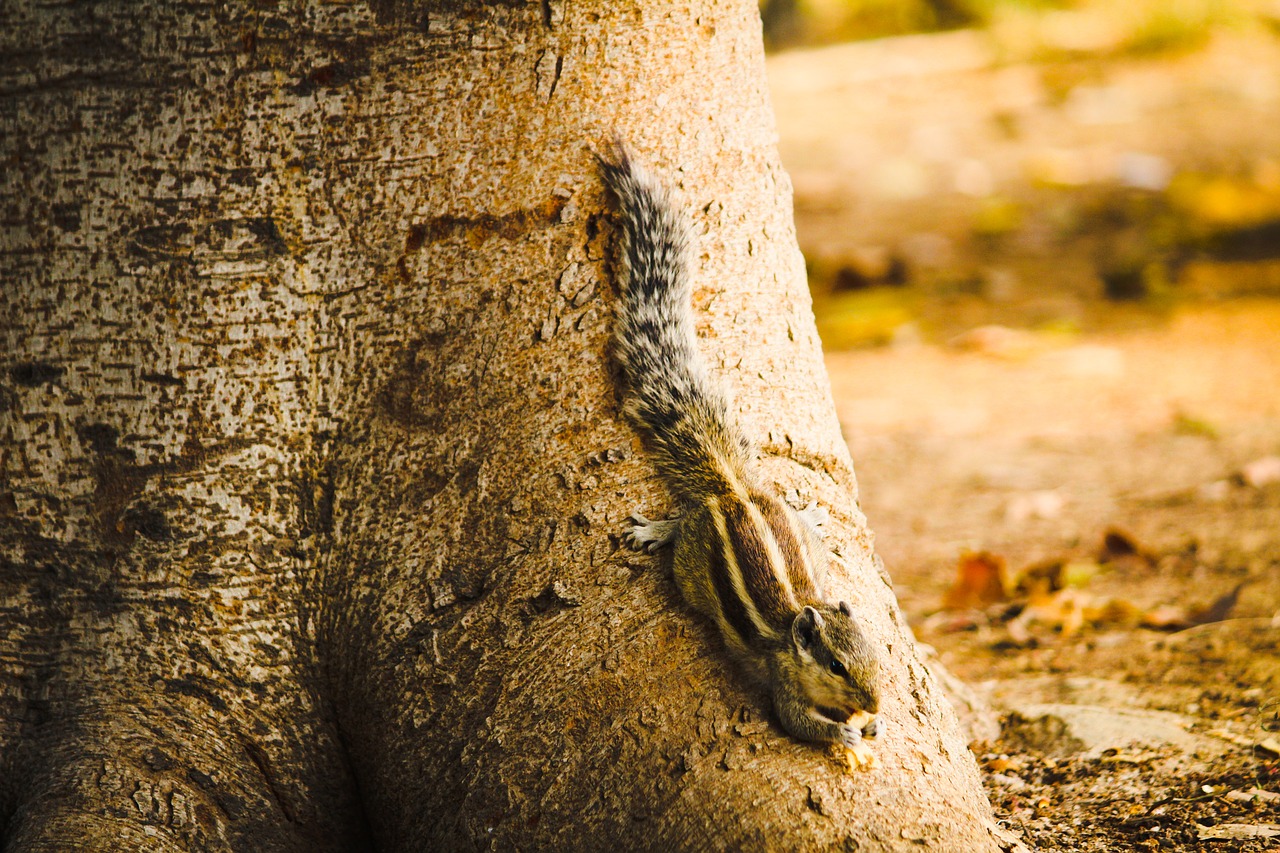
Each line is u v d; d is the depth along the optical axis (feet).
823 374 30.73
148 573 28.48
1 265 28.68
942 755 25.89
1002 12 190.70
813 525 28.71
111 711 28.40
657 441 28.14
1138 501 53.01
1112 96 139.23
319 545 28.45
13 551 29.07
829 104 152.87
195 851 27.40
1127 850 26.99
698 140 29.01
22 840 26.94
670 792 24.00
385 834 28.37
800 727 24.40
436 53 27.43
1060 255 94.94
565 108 27.96
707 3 29.12
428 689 27.02
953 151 125.59
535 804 25.12
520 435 27.66
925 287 91.20
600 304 28.25
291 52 27.32
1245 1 171.01
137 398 28.30
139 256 27.99
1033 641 41.01
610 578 26.73
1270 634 38.32
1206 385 67.87
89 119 27.89
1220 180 104.68
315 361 28.12
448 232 27.84
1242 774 29.73
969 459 60.90
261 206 27.68
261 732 28.60
